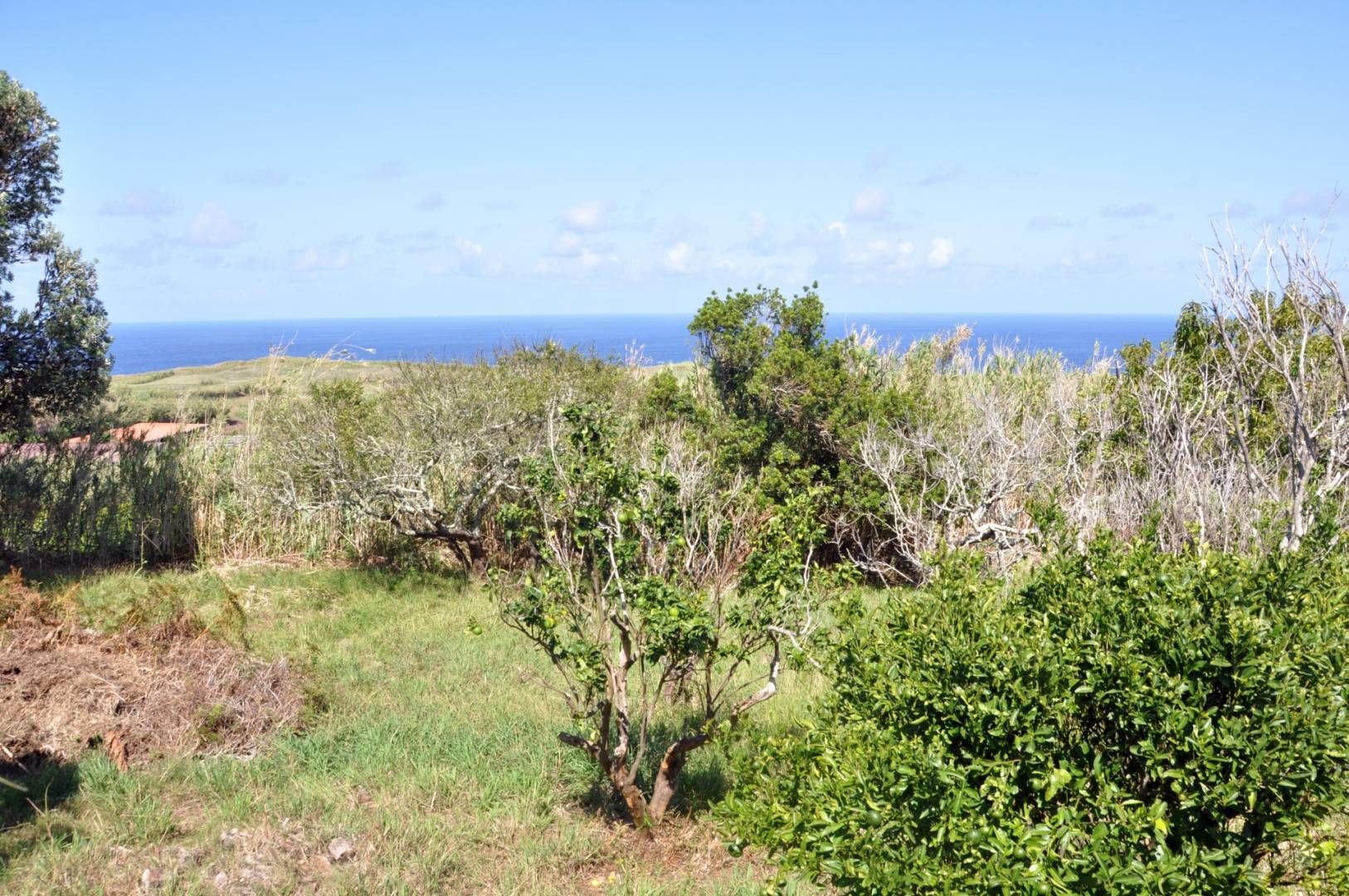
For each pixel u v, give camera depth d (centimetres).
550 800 627
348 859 539
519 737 721
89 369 1298
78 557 1314
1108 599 349
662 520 600
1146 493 748
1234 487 704
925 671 347
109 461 1385
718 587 636
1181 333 1038
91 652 742
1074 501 788
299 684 772
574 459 602
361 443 1209
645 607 541
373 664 898
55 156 1270
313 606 1101
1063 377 1252
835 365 1294
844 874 327
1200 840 318
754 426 1258
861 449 1138
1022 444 983
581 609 607
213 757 664
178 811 593
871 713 375
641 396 1385
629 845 581
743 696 786
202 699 712
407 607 1104
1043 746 325
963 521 1020
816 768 368
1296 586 359
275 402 1393
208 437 1454
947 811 314
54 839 538
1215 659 314
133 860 525
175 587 1098
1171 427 820
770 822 369
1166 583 345
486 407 1227
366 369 1463
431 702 793
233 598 898
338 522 1378
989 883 288
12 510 1265
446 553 1363
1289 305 860
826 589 585
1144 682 323
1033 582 399
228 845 547
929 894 310
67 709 675
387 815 584
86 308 1283
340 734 714
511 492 1297
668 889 521
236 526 1365
